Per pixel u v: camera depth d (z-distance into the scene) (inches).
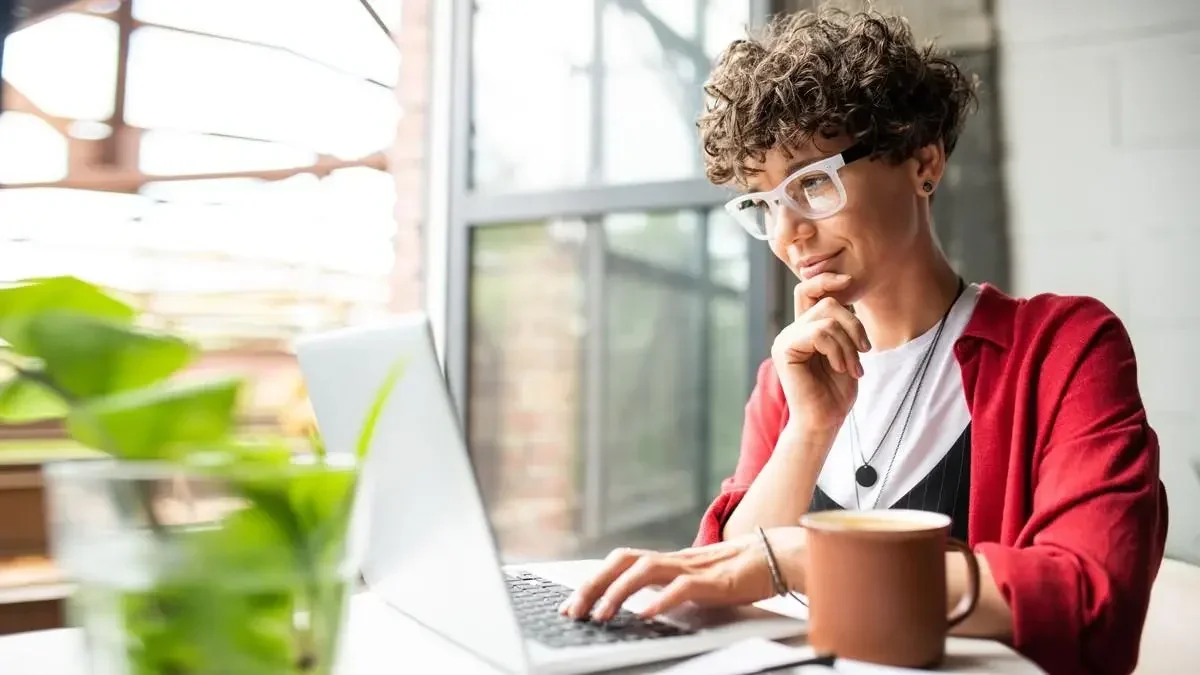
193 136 75.4
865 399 45.7
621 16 95.2
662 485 93.8
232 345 77.4
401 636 26.9
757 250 84.8
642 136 94.0
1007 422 40.1
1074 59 74.3
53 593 57.4
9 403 16.3
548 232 99.1
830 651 23.2
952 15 78.2
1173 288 70.7
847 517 24.6
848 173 39.6
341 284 90.7
